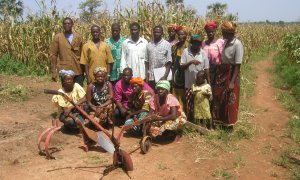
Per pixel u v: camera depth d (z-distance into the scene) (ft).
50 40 41.29
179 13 34.19
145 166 17.37
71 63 24.88
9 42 43.75
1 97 29.37
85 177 15.99
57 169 16.74
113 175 16.25
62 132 21.84
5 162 17.31
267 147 20.52
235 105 21.84
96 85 22.33
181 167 17.44
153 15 32.12
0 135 20.51
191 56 22.15
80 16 42.47
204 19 39.55
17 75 40.57
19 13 44.24
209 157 18.62
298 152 19.90
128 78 22.13
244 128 23.22
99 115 21.89
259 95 36.40
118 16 34.86
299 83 37.81
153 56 23.09
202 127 21.86
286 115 28.14
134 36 23.95
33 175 16.11
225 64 21.58
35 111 26.25
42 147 19.30
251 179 16.49
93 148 19.45
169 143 20.68
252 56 76.48
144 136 19.17
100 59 23.97
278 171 17.48
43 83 37.04
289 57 55.88
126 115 22.61
